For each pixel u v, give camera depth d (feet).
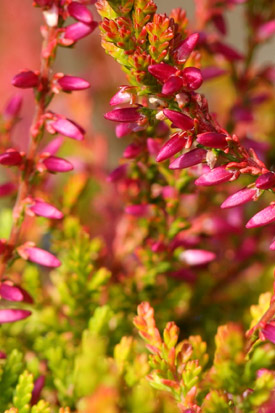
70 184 1.02
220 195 1.00
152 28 0.74
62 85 0.82
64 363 0.88
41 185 1.01
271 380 0.79
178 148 0.75
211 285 1.01
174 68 0.74
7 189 0.93
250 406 0.78
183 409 0.79
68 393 0.87
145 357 0.83
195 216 1.00
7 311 0.84
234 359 0.77
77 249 0.94
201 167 0.86
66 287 0.94
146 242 0.96
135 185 0.93
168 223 0.93
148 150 0.88
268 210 0.76
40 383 0.84
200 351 0.83
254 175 0.76
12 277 1.01
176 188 0.91
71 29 0.82
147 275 0.95
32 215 0.84
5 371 0.85
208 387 0.81
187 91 0.74
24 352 0.94
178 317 1.00
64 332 0.96
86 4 0.81
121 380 0.82
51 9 0.81
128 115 0.76
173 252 0.95
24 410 0.81
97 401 0.75
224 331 0.80
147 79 0.75
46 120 0.82
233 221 1.01
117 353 0.84
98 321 0.91
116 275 1.01
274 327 0.77
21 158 0.83
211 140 0.74
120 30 0.75
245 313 0.99
